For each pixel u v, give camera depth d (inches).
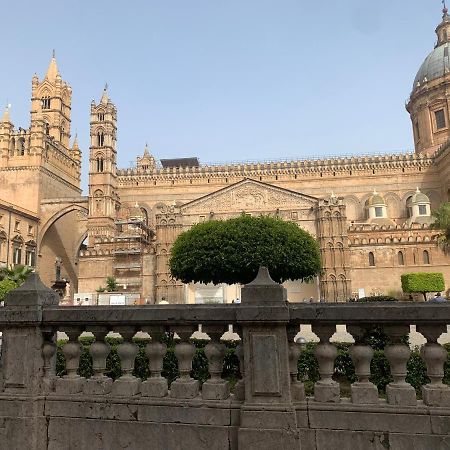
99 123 3221.0
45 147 3356.3
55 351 289.1
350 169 3240.7
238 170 3341.5
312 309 253.1
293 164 3329.2
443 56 3452.3
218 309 260.7
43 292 287.0
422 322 239.1
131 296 2315.5
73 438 267.7
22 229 2999.5
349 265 2427.4
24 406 269.1
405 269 2400.3
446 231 2251.5
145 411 261.9
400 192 3179.1
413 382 383.2
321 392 249.0
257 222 1091.3
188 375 268.5
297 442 234.5
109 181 3137.3
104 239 2854.3
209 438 250.2
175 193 3358.8
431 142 3405.5
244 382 253.9
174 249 1147.3
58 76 3762.3
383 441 233.9
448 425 227.6
